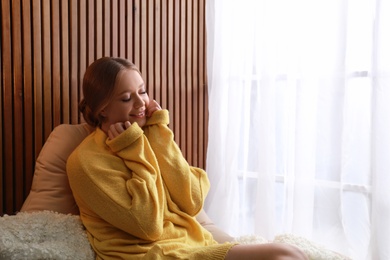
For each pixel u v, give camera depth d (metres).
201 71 2.34
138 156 1.42
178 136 2.21
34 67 1.61
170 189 1.47
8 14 1.54
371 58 1.87
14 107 1.57
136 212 1.29
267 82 2.14
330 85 2.00
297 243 1.37
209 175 2.37
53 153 1.51
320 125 2.02
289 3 2.08
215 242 1.48
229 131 2.29
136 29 1.97
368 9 1.90
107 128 1.53
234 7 2.26
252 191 2.28
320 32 2.00
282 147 2.18
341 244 1.97
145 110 1.59
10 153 1.56
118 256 1.28
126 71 1.51
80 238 1.33
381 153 1.84
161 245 1.23
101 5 1.82
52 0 1.66
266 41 2.14
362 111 1.93
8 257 1.17
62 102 1.71
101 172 1.34
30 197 1.48
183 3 2.21
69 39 1.72
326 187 2.02
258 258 1.15
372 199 1.87
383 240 1.84
